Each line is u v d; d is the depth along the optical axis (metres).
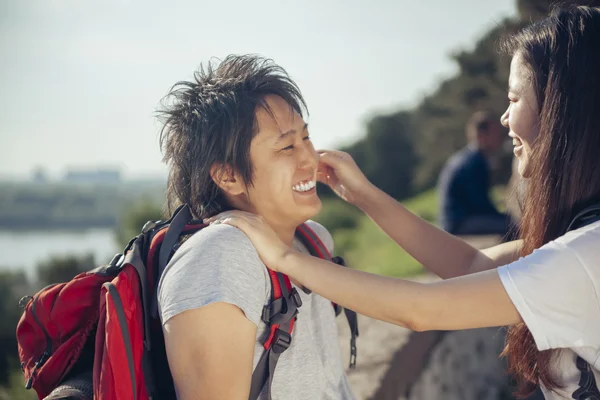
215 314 1.31
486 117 6.49
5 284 16.56
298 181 1.62
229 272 1.35
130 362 1.31
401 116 44.41
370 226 26.95
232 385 1.32
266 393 1.45
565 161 1.46
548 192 1.50
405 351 3.23
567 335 1.32
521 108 1.59
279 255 1.46
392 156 43.84
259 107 1.57
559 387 1.46
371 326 3.73
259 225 1.49
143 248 1.56
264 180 1.59
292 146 1.61
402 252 14.75
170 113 1.65
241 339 1.33
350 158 2.15
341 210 30.20
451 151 35.06
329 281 1.45
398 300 1.41
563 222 1.49
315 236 1.84
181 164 1.65
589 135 1.43
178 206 1.72
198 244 1.39
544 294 1.32
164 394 1.50
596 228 1.34
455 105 33.66
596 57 1.43
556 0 1.66
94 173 100.50
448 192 6.62
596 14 1.47
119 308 1.32
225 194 1.67
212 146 1.57
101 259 19.70
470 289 1.38
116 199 98.00
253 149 1.58
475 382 4.61
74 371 1.47
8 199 97.25
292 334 1.51
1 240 70.38
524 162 1.65
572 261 1.31
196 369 1.32
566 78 1.45
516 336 1.55
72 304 1.42
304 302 1.56
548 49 1.51
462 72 32.41
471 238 6.40
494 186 19.97
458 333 4.32
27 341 1.48
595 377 1.38
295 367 1.51
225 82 1.59
